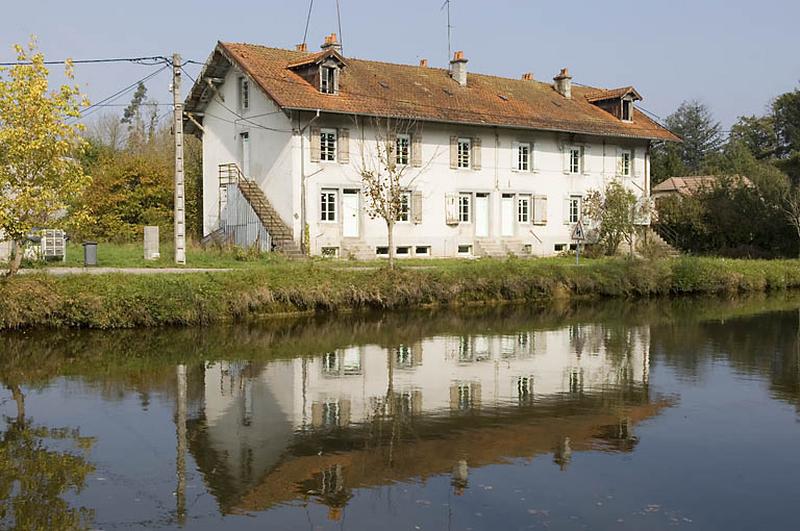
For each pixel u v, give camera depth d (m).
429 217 32.66
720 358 15.64
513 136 35.25
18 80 16.88
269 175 30.14
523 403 11.82
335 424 10.59
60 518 7.35
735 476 8.58
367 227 30.80
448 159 33.19
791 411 11.43
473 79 37.09
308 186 29.17
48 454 9.22
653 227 40.44
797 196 37.25
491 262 27.45
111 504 7.72
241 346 16.42
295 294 20.66
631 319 21.73
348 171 30.20
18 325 17.17
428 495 7.97
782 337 18.42
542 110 36.50
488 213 34.62
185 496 7.95
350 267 25.19
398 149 31.83
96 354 15.22
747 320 21.64
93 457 9.14
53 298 17.36
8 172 17.02
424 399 12.05
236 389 12.59
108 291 17.89
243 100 31.73
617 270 27.62
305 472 8.69
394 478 8.47
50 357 14.85
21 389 12.39
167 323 18.47
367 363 14.88
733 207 38.78
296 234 28.92
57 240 24.55
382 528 7.14
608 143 38.62
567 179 37.16
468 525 7.21
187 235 35.97
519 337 18.23
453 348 16.62
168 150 48.38
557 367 14.64
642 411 11.41
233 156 32.44
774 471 8.75
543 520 7.34
